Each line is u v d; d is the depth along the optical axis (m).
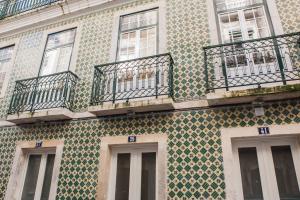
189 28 4.50
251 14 4.27
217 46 3.79
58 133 4.60
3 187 4.62
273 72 3.73
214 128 3.64
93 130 4.36
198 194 3.38
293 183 3.24
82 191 3.99
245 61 3.95
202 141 3.63
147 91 4.26
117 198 3.91
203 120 3.74
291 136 3.39
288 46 3.55
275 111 3.46
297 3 3.99
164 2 4.93
